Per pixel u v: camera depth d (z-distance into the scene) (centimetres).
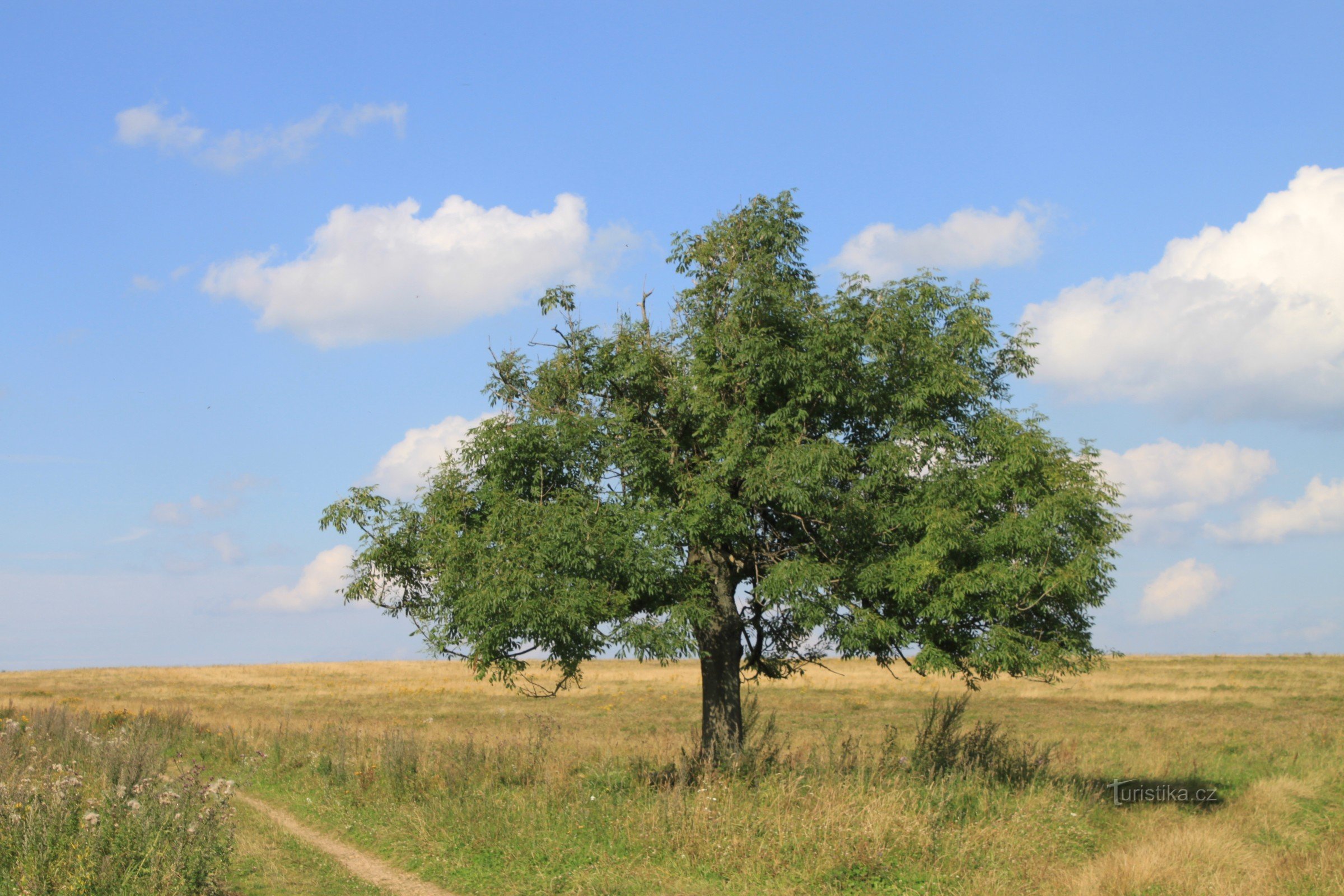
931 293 1476
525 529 1334
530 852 1125
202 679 6938
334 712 4178
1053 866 1067
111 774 1392
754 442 1399
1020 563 1352
